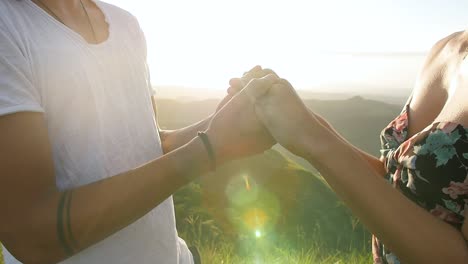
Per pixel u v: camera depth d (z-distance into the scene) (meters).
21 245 1.11
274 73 1.79
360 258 4.68
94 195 1.12
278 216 18.95
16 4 1.22
